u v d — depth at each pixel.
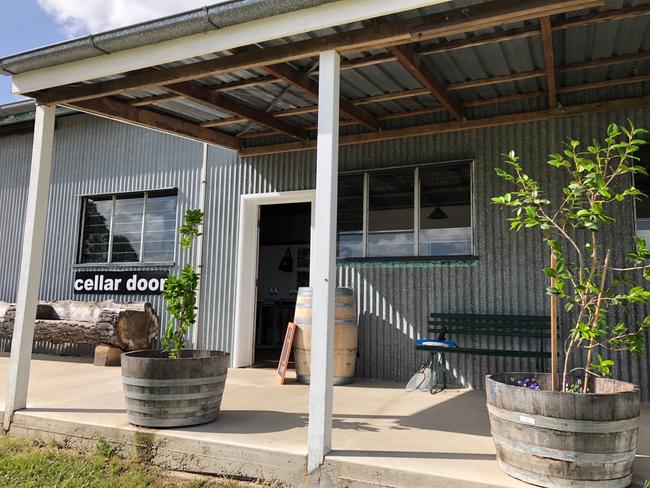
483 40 4.00
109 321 6.82
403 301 5.89
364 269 6.13
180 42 3.78
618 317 4.91
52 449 3.78
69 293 8.16
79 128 8.48
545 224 3.04
